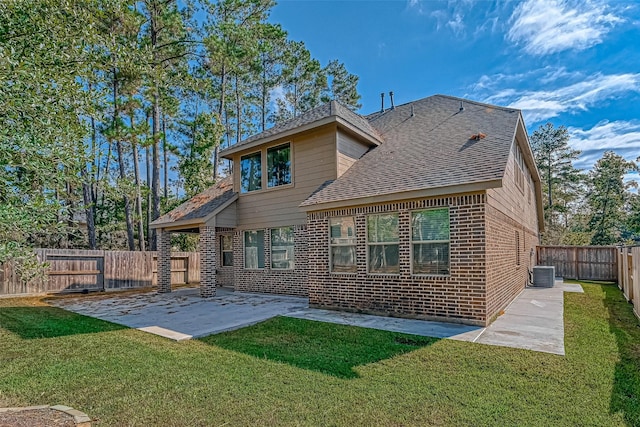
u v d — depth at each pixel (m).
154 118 22.00
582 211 41.50
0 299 12.45
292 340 6.68
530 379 4.64
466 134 10.56
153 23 20.48
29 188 4.02
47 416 3.63
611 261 17.16
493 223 8.36
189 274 19.97
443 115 13.15
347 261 9.80
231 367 5.24
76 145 4.51
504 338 6.52
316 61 33.28
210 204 14.44
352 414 3.77
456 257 7.90
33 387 4.53
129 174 31.42
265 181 13.42
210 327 7.84
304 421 3.64
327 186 10.88
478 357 5.48
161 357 5.76
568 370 4.91
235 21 24.45
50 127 3.99
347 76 35.78
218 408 3.94
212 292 13.09
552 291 12.94
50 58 4.20
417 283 8.41
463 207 7.85
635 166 38.41
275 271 13.12
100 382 4.70
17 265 4.05
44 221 4.14
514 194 11.83
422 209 8.44
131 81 17.23
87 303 11.83
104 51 5.38
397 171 9.73
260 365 5.30
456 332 7.00
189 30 23.14
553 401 4.02
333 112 11.66
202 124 24.81
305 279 12.23
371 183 9.69
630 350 5.76
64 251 14.64
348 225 9.81
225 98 28.62
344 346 6.21
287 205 12.71
